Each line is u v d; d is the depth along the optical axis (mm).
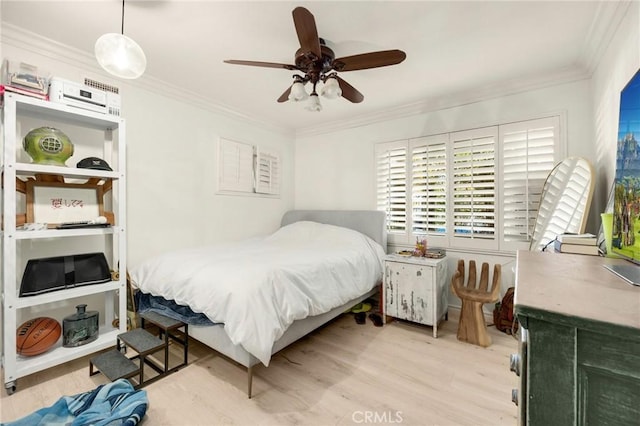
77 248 2297
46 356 1816
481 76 2627
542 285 773
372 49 2188
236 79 2746
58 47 2152
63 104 1922
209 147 3314
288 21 1870
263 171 3979
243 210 3719
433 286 2570
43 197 1984
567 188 2244
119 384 1655
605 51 1982
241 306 1666
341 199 4039
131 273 2484
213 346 1897
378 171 3672
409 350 2287
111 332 2168
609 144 1912
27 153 1979
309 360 2123
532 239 2553
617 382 511
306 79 2027
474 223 2969
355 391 1748
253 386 1789
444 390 1760
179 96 2977
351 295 2535
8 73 1741
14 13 1793
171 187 2939
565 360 548
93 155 2385
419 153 3352
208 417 1511
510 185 2770
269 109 3561
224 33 2006
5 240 1676
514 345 2373
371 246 3240
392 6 1721
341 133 4035
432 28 1936
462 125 3064
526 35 2004
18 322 2008
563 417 548
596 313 543
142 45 2156
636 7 1479
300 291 1997
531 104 2686
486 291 2504
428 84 2803
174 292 2053
